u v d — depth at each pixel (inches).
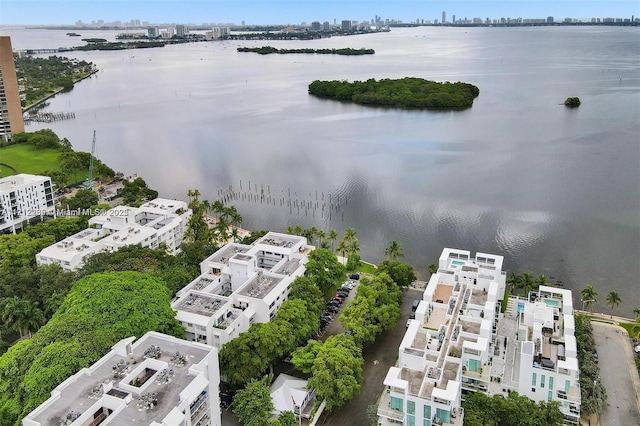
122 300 7047.2
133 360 5876.0
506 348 7185.0
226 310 7549.2
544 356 6466.5
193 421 5398.6
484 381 6412.4
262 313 7687.0
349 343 7022.6
